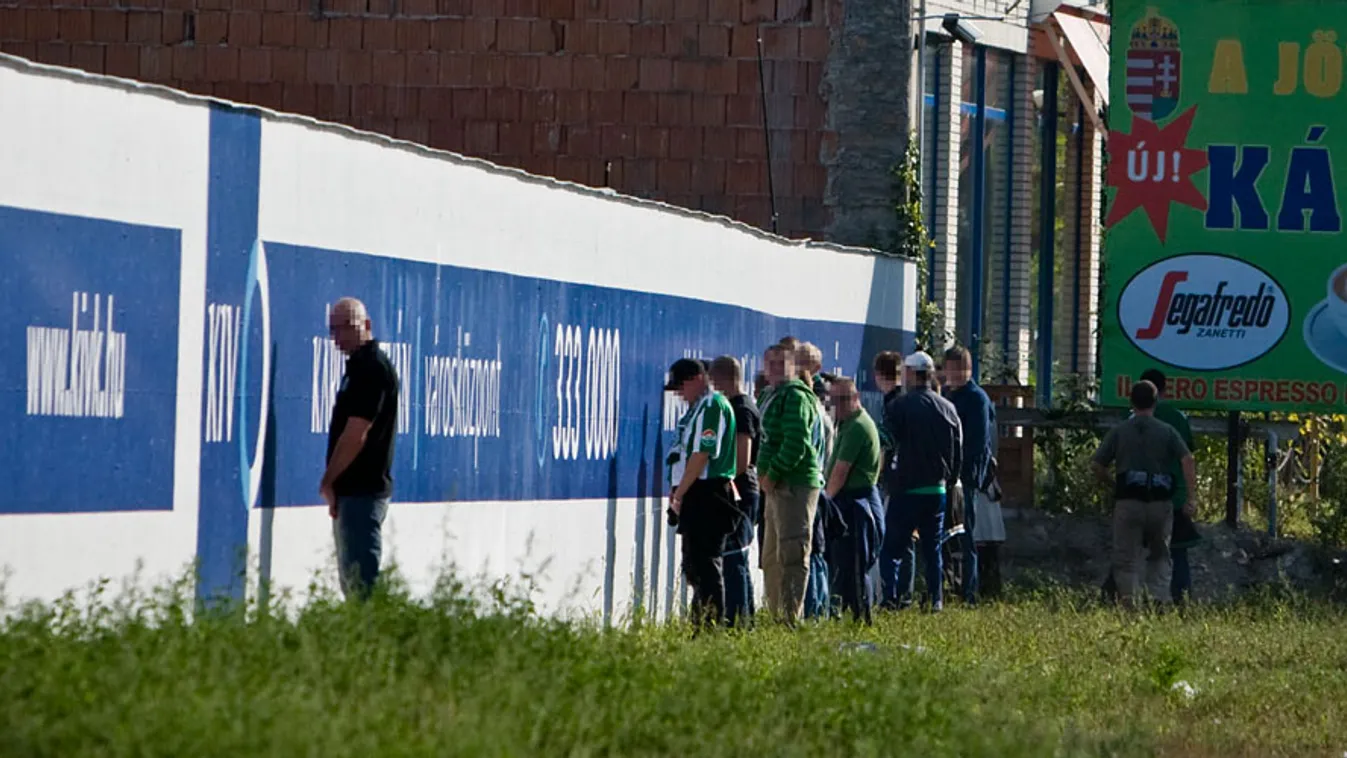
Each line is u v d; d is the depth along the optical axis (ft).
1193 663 159.12
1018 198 357.20
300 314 130.62
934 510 198.18
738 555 168.35
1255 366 266.57
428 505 144.46
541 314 162.09
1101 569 256.52
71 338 108.88
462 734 89.20
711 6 275.59
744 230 204.33
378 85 280.72
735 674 119.03
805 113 275.80
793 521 173.88
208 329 120.88
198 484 120.26
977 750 108.58
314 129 131.23
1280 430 273.33
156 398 116.06
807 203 275.80
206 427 120.98
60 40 281.54
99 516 111.24
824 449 188.03
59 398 108.06
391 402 129.08
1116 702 139.64
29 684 86.22
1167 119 267.80
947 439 198.08
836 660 128.88
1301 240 265.13
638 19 277.23
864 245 273.95
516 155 279.49
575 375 168.35
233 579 123.24
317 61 280.92
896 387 206.59
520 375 158.92
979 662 143.74
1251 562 255.91
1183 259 267.59
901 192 273.95
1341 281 264.72
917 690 119.65
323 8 280.51
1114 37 268.41
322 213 132.36
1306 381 265.54
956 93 334.03
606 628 132.57
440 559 146.10
